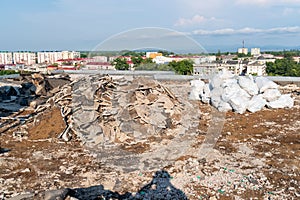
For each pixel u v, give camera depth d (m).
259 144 6.85
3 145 6.88
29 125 8.22
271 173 5.36
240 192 4.70
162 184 4.91
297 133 7.62
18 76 16.00
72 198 4.05
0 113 9.83
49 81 12.62
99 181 5.03
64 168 5.57
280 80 14.73
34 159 6.05
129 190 4.74
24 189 4.80
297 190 4.77
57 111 8.20
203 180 5.07
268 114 9.45
